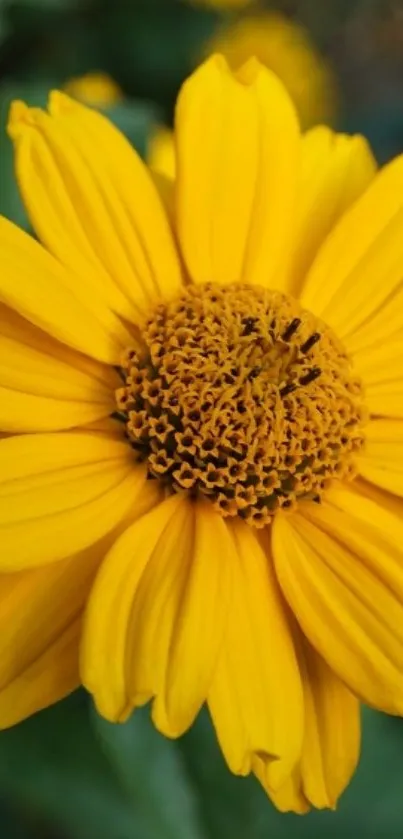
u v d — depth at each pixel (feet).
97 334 0.24
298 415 0.25
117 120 0.38
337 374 0.26
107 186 0.25
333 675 0.23
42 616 0.22
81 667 0.20
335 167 0.29
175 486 0.24
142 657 0.21
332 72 0.66
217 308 0.25
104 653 0.21
